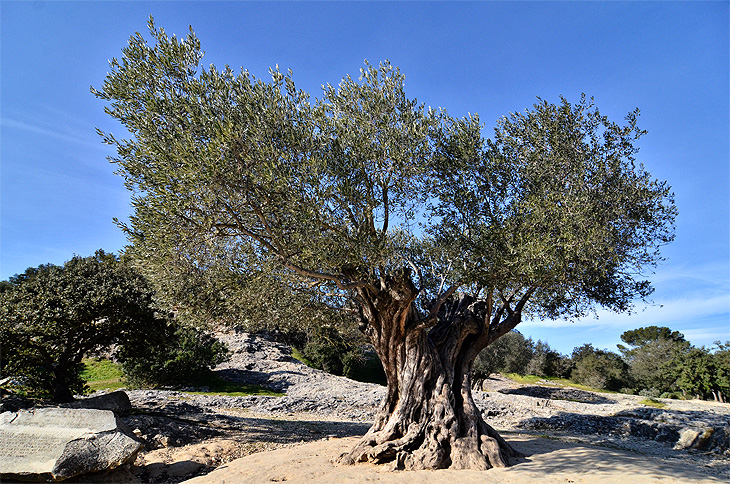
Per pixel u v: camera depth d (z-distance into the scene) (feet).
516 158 42.09
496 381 143.43
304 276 36.83
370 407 76.13
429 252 42.29
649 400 91.20
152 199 29.37
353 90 38.22
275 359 119.85
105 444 30.96
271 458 36.19
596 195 38.75
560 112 41.29
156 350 63.67
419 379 39.14
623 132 40.52
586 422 61.26
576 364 186.09
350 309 43.34
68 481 29.27
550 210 35.14
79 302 50.85
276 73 35.94
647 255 42.78
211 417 53.21
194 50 35.04
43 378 55.36
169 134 32.07
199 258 34.68
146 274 36.65
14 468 28.84
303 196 31.73
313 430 52.39
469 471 32.32
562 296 43.32
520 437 50.19
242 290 35.47
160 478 32.73
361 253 33.32
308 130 33.73
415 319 41.19
